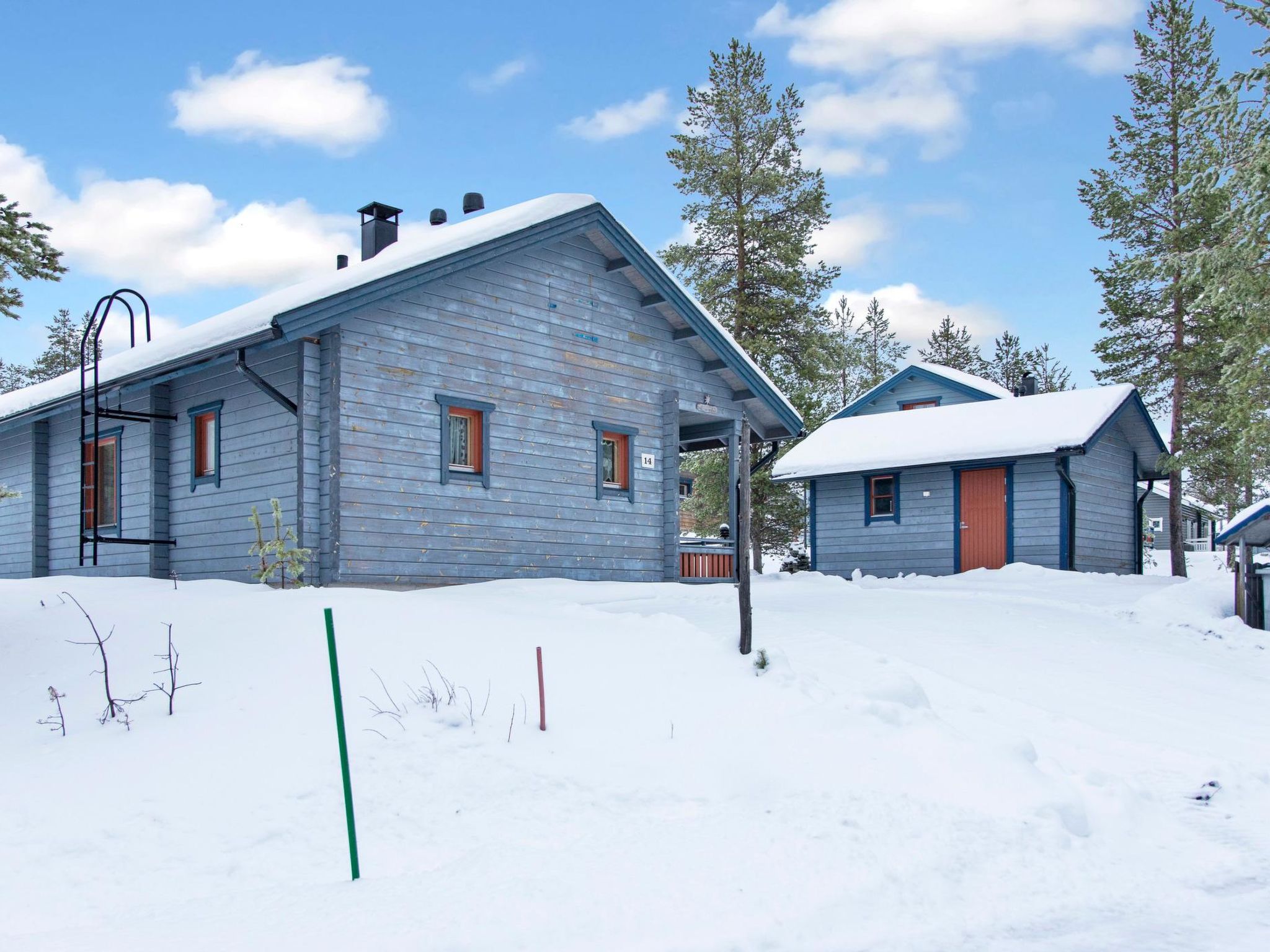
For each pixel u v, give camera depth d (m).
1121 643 12.41
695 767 6.59
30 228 10.49
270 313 12.47
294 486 12.84
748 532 8.91
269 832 5.56
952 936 4.42
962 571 24.61
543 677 8.01
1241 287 16.25
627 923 4.30
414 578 13.44
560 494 15.62
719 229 31.47
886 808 5.92
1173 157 28.67
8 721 7.19
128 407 15.33
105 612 9.59
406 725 6.95
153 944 4.14
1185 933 4.54
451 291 14.29
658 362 17.52
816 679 8.27
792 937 4.28
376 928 4.21
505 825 5.68
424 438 13.76
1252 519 15.85
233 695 7.44
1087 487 24.64
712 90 32.06
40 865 5.15
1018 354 55.81
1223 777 7.17
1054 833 5.77
